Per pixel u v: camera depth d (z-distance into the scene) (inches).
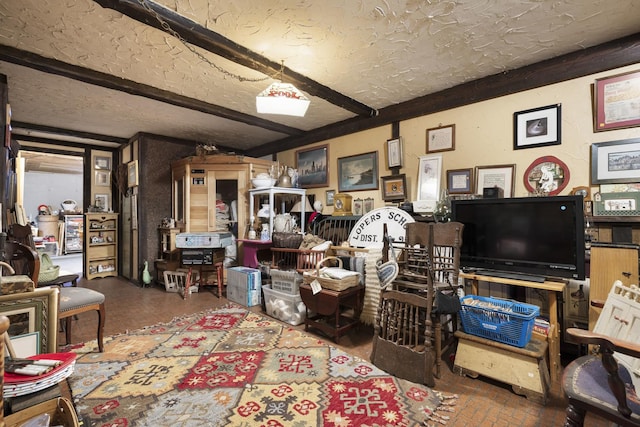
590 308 76.0
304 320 116.2
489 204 92.8
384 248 94.7
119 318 123.2
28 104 139.0
